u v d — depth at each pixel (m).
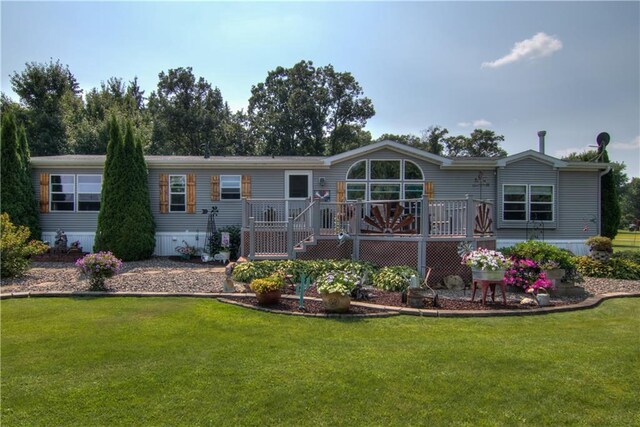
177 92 40.06
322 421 3.02
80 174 14.38
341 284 6.35
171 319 5.85
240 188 14.54
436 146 49.66
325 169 14.56
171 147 37.59
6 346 4.66
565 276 8.08
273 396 3.40
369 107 42.00
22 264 9.48
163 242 14.41
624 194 65.25
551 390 3.54
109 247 12.78
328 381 3.70
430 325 5.72
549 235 14.88
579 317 6.30
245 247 10.91
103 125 28.28
